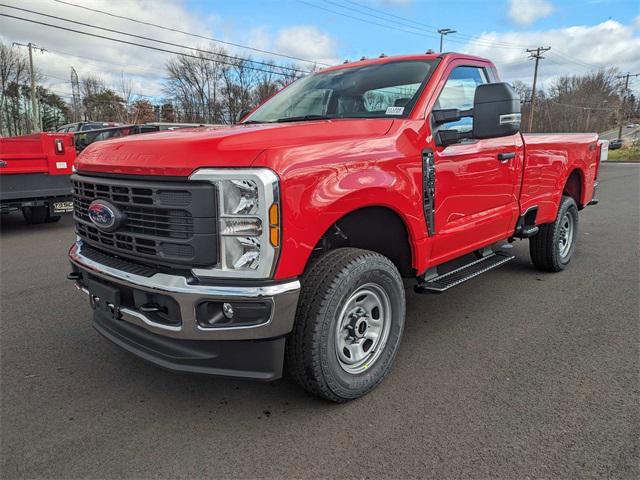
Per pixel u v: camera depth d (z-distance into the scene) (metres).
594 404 2.99
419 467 2.44
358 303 3.06
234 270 2.50
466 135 3.75
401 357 3.66
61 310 4.68
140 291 2.70
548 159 5.09
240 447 2.62
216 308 2.58
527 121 72.19
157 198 2.58
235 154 2.49
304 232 2.58
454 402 3.03
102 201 2.84
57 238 8.31
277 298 2.52
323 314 2.75
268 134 2.79
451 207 3.69
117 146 2.93
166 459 2.52
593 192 6.50
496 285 5.41
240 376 2.67
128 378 3.37
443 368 3.48
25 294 5.16
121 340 2.99
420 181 3.31
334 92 3.95
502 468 2.43
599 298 4.96
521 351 3.76
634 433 2.70
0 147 8.07
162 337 2.78
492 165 4.11
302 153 2.62
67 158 8.92
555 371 3.42
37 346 3.87
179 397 3.13
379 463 2.47
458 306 4.77
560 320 4.38
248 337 2.56
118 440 2.68
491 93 3.20
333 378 2.87
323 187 2.65
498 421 2.82
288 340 2.81
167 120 62.16
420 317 4.48
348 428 2.77
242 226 2.46
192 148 2.56
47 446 2.62
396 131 3.22
